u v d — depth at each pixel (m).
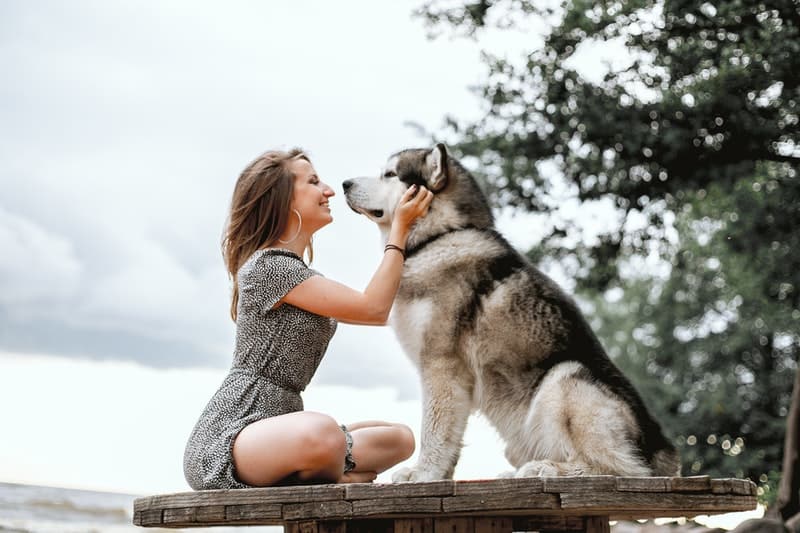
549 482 3.08
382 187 4.63
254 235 3.71
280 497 3.19
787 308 14.70
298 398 3.62
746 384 19.66
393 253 3.79
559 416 3.84
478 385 4.16
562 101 10.05
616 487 3.09
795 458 8.02
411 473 3.99
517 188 10.73
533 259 10.91
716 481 3.20
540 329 4.05
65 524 7.66
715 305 21.12
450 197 4.43
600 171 10.12
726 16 9.06
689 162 9.94
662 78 9.78
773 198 11.30
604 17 9.58
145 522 3.47
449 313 4.17
